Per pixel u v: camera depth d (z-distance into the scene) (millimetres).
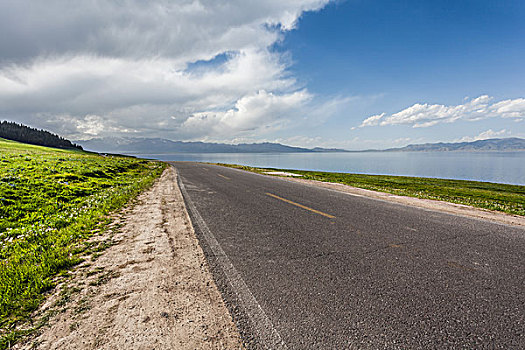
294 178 19719
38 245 4633
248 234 5336
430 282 3232
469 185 25047
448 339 2230
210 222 6367
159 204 8883
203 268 3725
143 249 4531
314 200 9391
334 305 2748
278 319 2527
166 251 4426
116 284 3273
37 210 7629
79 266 3844
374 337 2264
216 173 23641
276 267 3725
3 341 2244
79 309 2729
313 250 4375
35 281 3229
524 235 5180
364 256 4098
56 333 2359
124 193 10914
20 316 2619
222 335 2314
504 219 6590
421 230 5527
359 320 2498
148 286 3217
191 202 9172
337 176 29344
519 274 3447
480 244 4633
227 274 3520
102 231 5668
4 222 6348
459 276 3393
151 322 2502
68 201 9273
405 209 7793
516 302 2785
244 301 2848
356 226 5863
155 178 18906
